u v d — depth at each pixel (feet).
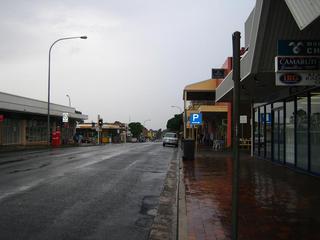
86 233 26.58
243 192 40.75
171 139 185.98
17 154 106.93
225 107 157.58
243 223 27.81
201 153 113.09
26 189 42.98
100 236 25.99
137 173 60.70
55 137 167.63
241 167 67.51
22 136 163.84
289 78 41.55
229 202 36.11
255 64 51.49
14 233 26.09
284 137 67.41
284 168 65.10
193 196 39.24
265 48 48.75
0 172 58.70
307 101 55.06
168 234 26.96
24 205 34.68
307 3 26.55
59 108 192.03
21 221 29.19
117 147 166.91
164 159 92.02
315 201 35.76
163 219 31.32
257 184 46.52
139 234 26.76
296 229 26.16
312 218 29.22
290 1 30.68
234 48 18.62
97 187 45.60
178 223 28.43
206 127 252.21
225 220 29.27
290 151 64.85
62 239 25.02
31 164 72.54
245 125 151.43
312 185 45.39
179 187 45.11
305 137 56.49
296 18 29.35
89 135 322.55
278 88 69.51
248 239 23.84
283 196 38.34
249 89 71.46
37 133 179.63
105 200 38.04
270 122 78.69
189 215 30.89
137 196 40.88
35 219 29.86
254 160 83.66
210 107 158.10
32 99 159.12
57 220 29.73
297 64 41.09
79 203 36.17
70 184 47.16
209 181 50.26
